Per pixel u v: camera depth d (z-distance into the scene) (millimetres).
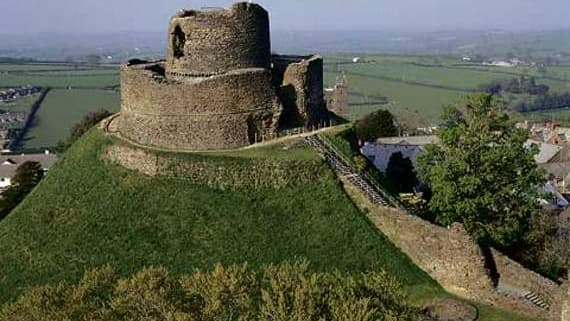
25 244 49812
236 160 51594
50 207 52969
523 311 43406
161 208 50062
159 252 46906
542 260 54281
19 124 186250
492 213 53438
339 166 52781
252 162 51500
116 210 50562
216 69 56469
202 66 56406
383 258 46844
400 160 81000
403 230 48062
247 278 31500
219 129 54562
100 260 46781
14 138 167875
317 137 56281
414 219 47656
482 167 52906
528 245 56719
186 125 54719
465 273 45312
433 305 42688
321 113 62531
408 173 79062
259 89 55250
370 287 30375
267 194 50750
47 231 50500
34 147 155875
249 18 57094
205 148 54656
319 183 51156
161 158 52562
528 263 55188
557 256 54812
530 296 44781
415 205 60062
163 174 52344
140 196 51281
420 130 151250
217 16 55875
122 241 48000
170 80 55281
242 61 57125
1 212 73125
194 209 49688
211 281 30250
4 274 47250
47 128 180125
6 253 49469
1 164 125188
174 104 54781
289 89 58938
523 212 52781
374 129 119750
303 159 51750
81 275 45719
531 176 53344
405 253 47906
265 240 47500
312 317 27734
